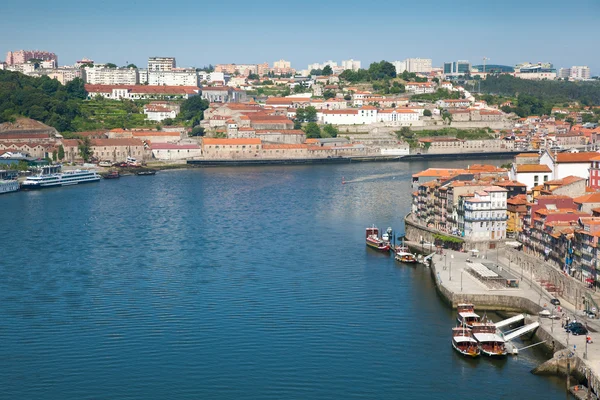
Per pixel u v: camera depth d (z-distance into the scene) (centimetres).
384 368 19288
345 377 18838
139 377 18925
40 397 18038
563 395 17762
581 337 19575
